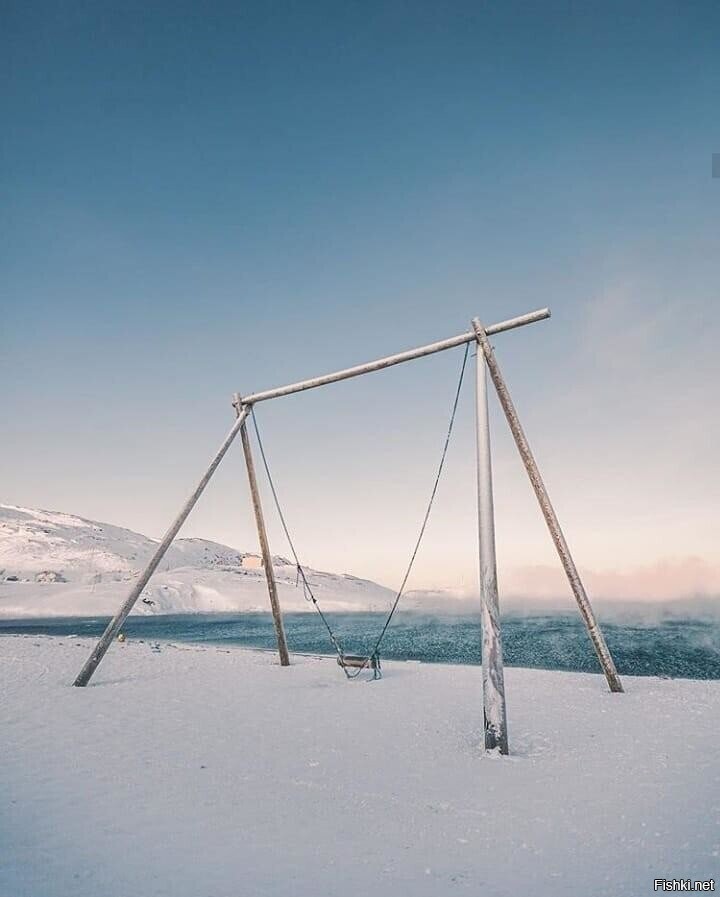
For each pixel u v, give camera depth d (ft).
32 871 13.70
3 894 12.43
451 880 13.73
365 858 15.01
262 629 148.56
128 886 13.10
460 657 79.92
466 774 22.54
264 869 14.21
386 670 53.31
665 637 90.38
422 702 37.22
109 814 17.78
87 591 247.70
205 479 47.11
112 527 596.70
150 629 153.79
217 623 176.35
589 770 22.77
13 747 25.52
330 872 14.14
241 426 51.55
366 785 21.12
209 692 40.78
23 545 442.09
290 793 20.17
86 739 27.20
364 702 37.27
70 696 38.17
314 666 55.77
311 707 35.68
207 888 13.12
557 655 78.23
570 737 28.09
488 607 26.99
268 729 29.89
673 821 17.13
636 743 26.53
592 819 17.58
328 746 26.63
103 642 43.04
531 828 17.01
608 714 32.99
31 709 33.73
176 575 291.99
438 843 15.99
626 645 84.17
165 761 23.88
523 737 28.27
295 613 221.05
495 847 15.70
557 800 19.42
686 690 40.52
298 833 16.63
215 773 22.36
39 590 267.80
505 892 13.11
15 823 16.79
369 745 26.84
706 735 27.50
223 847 15.52
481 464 30.27
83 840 15.72
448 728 30.19
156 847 15.39
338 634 127.03
